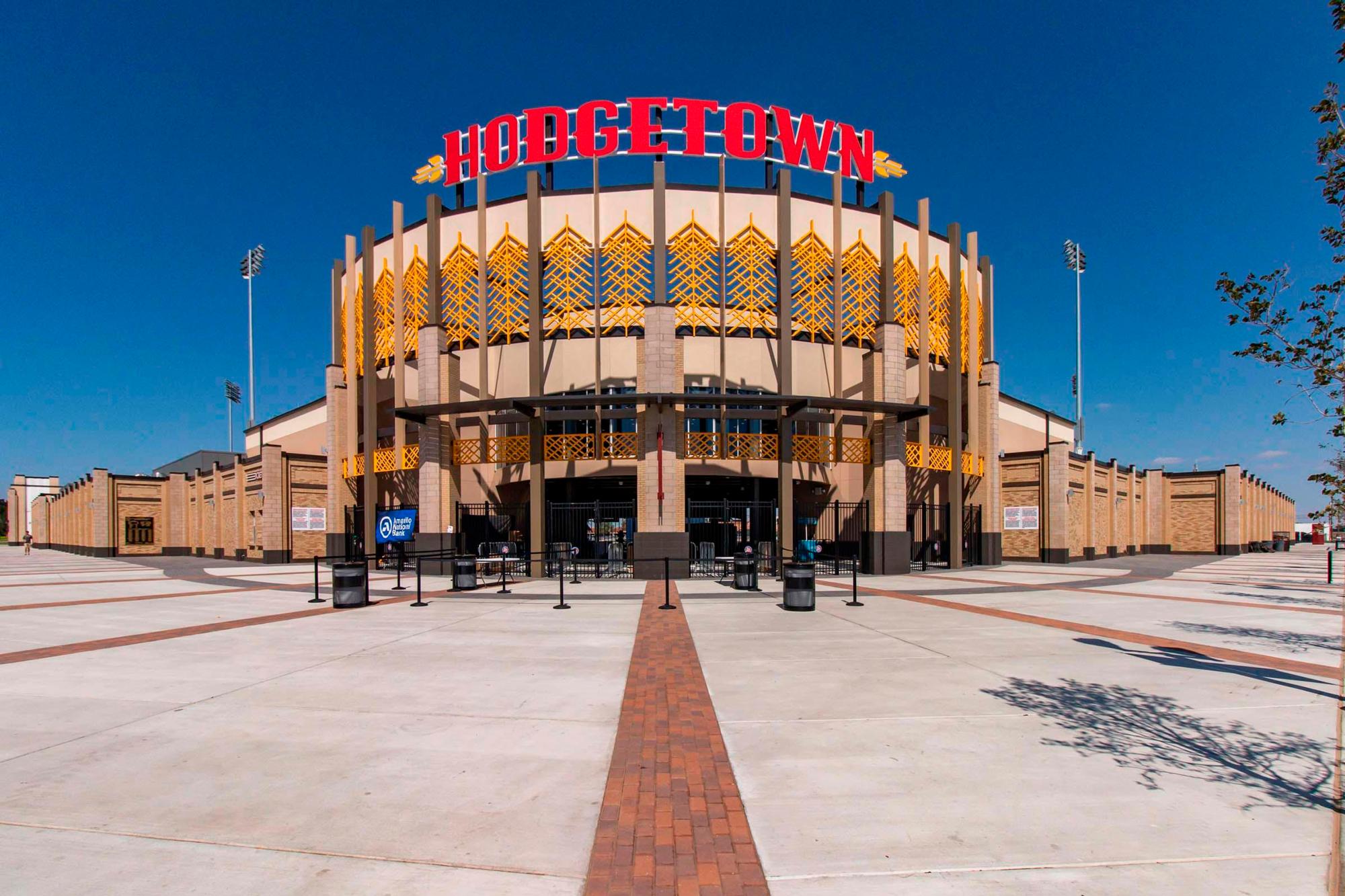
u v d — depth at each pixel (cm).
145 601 1644
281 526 3072
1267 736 594
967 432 2845
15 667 877
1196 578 2245
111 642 1061
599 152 2400
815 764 529
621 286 2423
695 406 2348
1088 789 481
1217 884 358
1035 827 422
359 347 2777
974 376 2784
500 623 1251
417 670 857
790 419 2278
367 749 565
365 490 2570
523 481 2498
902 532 2320
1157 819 435
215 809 452
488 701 711
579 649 994
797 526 2672
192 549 4531
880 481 2323
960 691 745
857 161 2609
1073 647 998
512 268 2450
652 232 2414
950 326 2647
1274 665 871
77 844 404
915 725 624
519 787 487
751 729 616
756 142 2452
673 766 525
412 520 2372
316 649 997
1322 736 594
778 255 2428
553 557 2277
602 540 2633
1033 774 509
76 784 494
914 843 403
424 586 1952
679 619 1293
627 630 1162
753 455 2338
